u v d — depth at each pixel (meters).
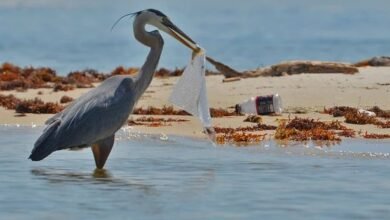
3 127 21.31
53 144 15.17
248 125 20.95
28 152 17.22
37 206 12.51
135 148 17.88
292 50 74.81
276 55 66.69
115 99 15.62
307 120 20.27
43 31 131.50
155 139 19.16
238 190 13.55
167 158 16.59
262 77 27.81
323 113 22.45
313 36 105.31
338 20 150.62
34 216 11.94
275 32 117.94
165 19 16.36
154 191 13.50
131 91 15.90
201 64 16.31
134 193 13.35
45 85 30.20
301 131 19.42
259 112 22.44
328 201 12.79
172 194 13.27
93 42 94.38
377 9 166.00
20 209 12.33
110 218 11.84
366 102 23.59
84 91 28.02
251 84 26.34
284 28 130.62
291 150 17.38
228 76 28.81
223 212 12.16
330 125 20.20
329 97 24.16
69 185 13.96
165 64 49.88
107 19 175.38
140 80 16.06
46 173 14.99
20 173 14.96
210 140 18.17
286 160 16.25
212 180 14.34
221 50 74.25
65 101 25.75
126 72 34.72
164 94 26.09
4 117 22.98
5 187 13.77
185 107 16.41
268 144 18.25
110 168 15.53
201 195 13.20
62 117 15.54
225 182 14.17
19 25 155.25
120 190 13.57
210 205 12.55
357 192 13.38
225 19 171.25
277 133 19.03
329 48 77.62
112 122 15.49
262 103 22.41
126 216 11.94
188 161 16.23
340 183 14.03
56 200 12.88
